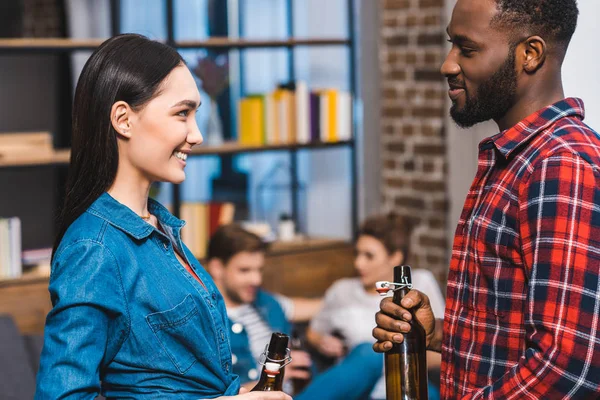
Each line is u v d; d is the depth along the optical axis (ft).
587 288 4.42
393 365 5.38
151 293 4.89
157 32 28.76
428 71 16.92
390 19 17.58
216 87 17.17
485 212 4.87
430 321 5.62
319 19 19.08
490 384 4.86
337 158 19.10
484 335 4.89
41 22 21.95
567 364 4.42
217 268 12.01
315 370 12.73
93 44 15.44
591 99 6.91
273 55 27.53
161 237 5.13
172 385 4.95
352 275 17.98
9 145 15.08
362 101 18.30
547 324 4.47
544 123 4.79
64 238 4.92
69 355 4.56
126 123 4.95
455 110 5.08
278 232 18.44
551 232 4.50
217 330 5.22
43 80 20.61
